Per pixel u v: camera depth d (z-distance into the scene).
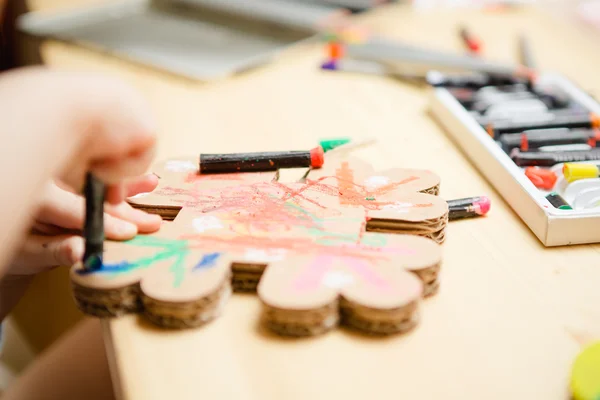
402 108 0.78
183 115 0.77
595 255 0.48
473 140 0.63
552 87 0.77
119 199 0.42
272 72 0.92
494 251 0.49
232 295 0.43
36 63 0.99
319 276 0.40
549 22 1.08
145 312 0.41
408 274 0.40
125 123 0.35
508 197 0.55
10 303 0.60
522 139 0.61
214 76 0.88
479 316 0.41
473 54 0.93
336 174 0.54
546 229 0.49
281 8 1.11
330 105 0.79
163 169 0.55
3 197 0.30
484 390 0.36
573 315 0.41
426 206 0.48
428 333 0.40
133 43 1.00
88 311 0.42
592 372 0.35
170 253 0.43
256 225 0.46
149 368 0.37
